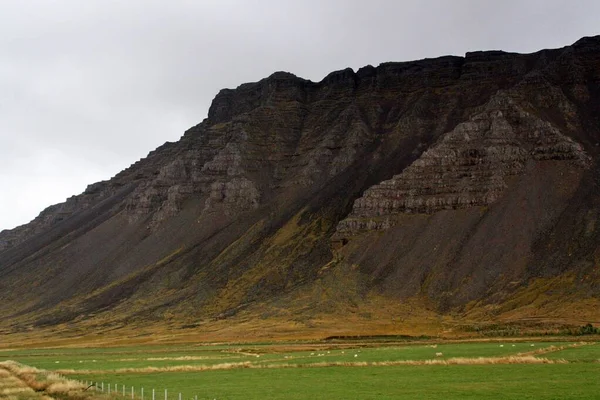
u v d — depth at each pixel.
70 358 155.00
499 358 109.31
